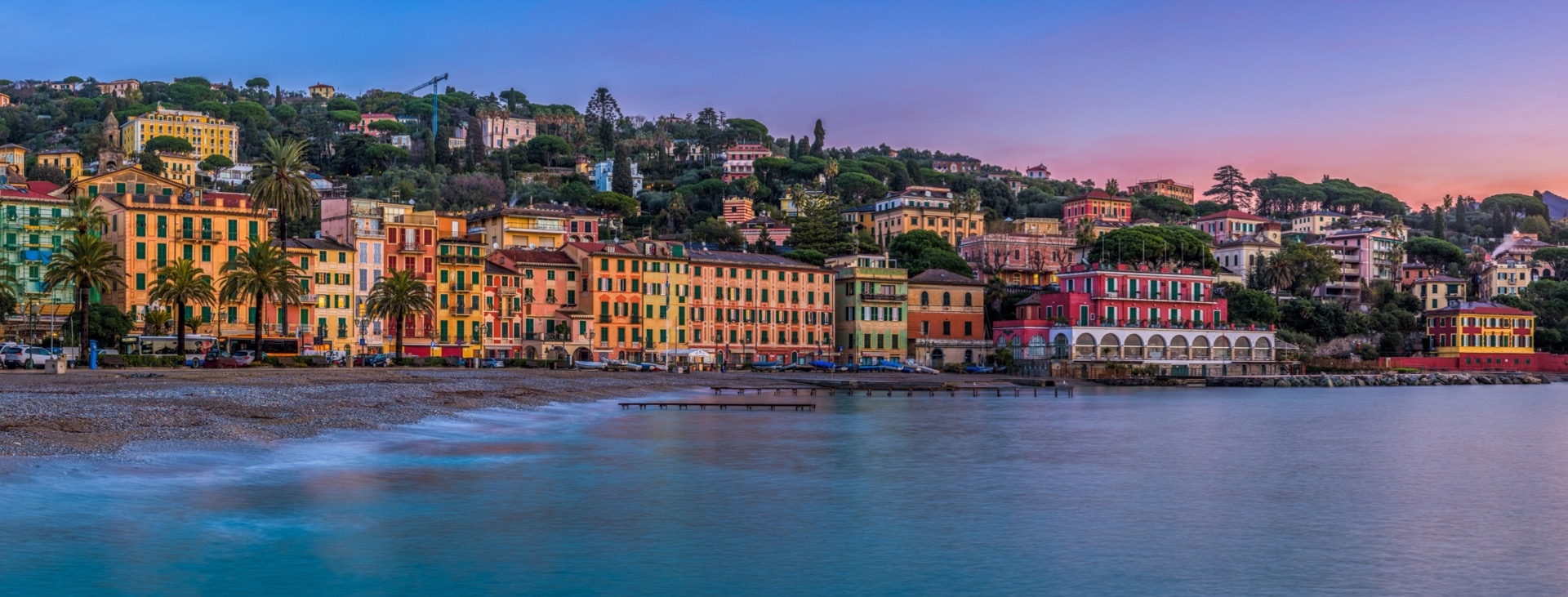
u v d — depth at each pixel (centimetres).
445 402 9038
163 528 3997
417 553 3859
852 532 4384
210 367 12375
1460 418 11056
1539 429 9638
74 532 3834
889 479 5756
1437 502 5281
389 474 5347
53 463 4841
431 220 16775
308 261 15638
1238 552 4141
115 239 14650
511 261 17475
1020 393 14825
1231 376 19675
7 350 11169
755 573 3741
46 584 3284
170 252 14738
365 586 3456
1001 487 5572
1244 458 6988
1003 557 4019
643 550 4016
